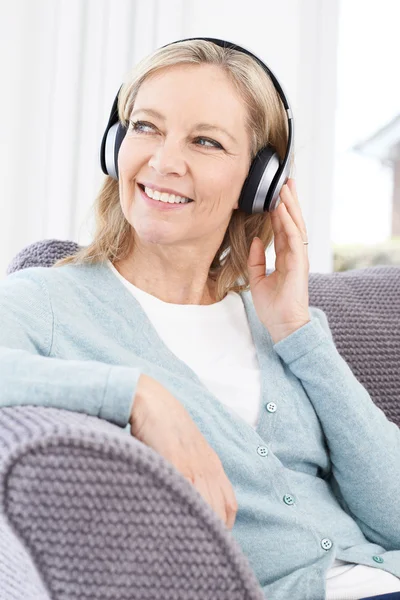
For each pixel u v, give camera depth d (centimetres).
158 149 123
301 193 269
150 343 125
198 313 136
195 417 119
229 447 119
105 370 88
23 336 112
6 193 239
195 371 130
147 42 252
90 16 247
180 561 72
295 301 137
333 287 166
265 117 132
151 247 132
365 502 131
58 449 70
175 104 123
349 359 155
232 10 262
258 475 120
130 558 71
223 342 136
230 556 73
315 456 132
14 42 238
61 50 242
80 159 246
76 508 70
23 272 125
